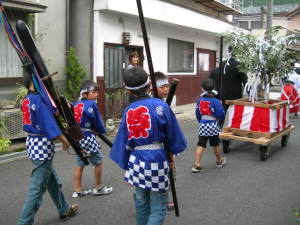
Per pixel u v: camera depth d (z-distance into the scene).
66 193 4.82
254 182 5.34
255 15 33.78
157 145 2.94
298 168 6.07
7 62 7.81
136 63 6.25
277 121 6.64
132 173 2.96
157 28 12.08
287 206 4.43
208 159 6.63
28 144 3.51
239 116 6.70
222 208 4.37
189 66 14.70
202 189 5.03
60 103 3.46
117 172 5.77
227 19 18.88
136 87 2.99
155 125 2.90
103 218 4.08
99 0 9.31
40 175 3.49
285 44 6.73
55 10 9.06
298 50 6.86
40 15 8.67
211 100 5.71
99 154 4.66
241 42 6.84
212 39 16.58
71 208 4.11
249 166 6.18
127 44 10.50
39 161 3.46
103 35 9.70
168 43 12.91
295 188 5.09
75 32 9.80
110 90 10.07
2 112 7.12
